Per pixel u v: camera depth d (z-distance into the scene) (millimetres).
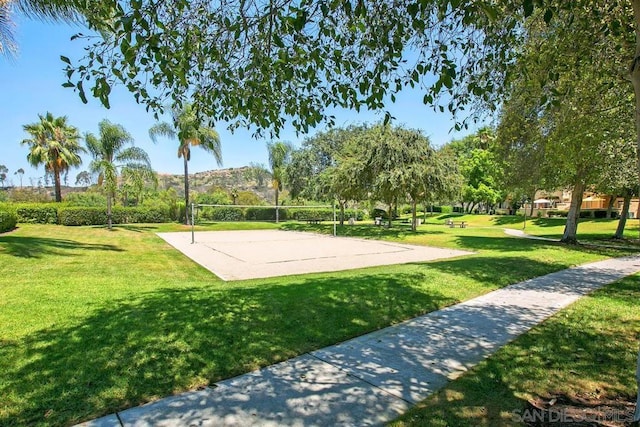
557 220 33250
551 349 3982
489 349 4023
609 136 8930
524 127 9062
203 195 38406
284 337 4254
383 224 32500
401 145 20906
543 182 15914
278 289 6504
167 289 6500
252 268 11227
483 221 38344
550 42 4875
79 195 35562
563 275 8734
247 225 33094
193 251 15625
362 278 7633
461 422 2598
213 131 27875
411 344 4188
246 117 4270
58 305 5156
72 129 27859
